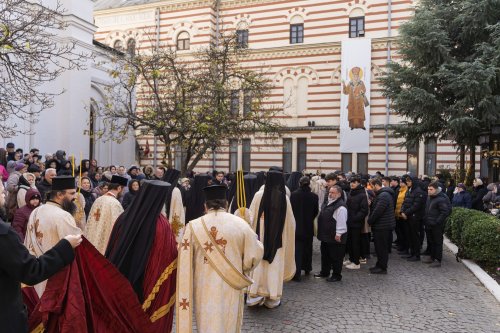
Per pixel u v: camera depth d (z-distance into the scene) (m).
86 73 21.05
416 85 18.08
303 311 7.73
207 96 16.67
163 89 17.92
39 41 10.61
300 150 29.53
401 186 13.59
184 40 31.94
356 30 28.23
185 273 4.91
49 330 4.22
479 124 16.81
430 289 9.23
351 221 10.92
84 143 20.98
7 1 10.92
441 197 11.52
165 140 16.05
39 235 5.44
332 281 9.76
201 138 16.72
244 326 6.95
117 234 5.24
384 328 6.94
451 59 17.38
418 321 7.28
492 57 16.14
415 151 26.88
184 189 12.09
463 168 20.39
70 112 20.09
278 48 29.61
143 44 32.50
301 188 9.86
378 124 27.47
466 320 7.36
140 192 5.15
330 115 28.62
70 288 4.17
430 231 11.91
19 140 18.02
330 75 28.61
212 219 5.03
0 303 3.36
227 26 31.25
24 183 9.28
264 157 30.09
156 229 5.03
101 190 9.52
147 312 4.84
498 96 15.84
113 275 4.50
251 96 20.11
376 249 10.65
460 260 11.98
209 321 4.82
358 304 8.16
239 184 7.24
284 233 8.00
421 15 17.64
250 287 7.62
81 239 4.01
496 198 14.05
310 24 29.09
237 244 4.97
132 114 16.69
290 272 8.40
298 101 29.41
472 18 16.91
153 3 32.28
